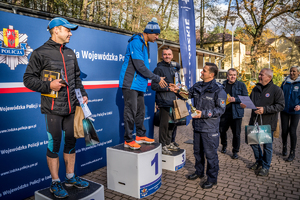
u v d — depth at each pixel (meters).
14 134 2.81
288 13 23.56
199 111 3.09
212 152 3.21
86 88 3.67
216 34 29.94
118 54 4.19
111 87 4.09
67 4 14.34
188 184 3.41
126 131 3.16
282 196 3.05
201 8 26.17
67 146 2.42
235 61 36.25
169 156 3.93
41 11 3.00
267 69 3.79
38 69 2.09
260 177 3.67
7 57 2.70
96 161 3.91
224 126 4.78
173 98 3.87
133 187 2.99
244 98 3.60
